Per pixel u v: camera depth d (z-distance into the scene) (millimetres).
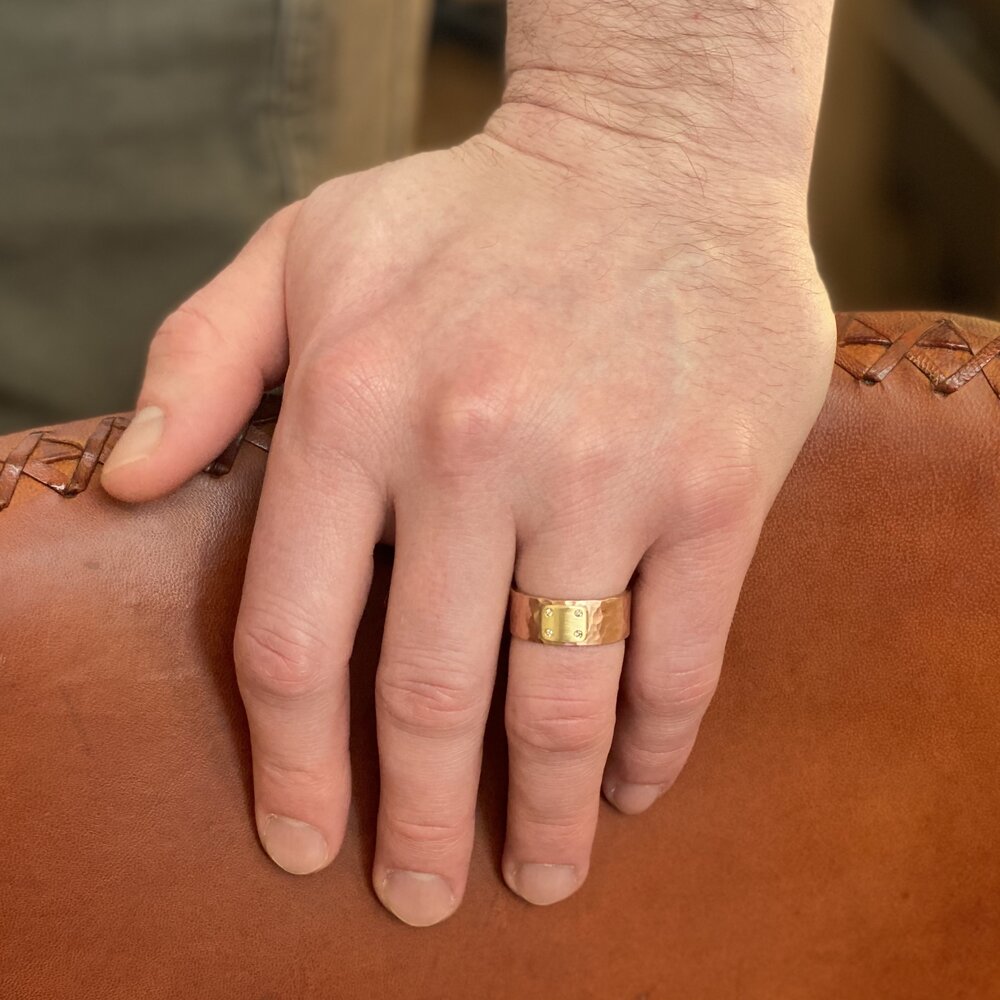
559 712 421
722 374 431
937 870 463
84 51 562
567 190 450
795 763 457
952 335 457
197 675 434
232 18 576
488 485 415
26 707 427
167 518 433
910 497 453
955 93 988
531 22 469
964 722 458
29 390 613
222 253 618
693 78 454
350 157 672
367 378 419
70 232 591
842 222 1147
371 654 439
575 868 440
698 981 459
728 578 429
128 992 434
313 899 439
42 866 429
